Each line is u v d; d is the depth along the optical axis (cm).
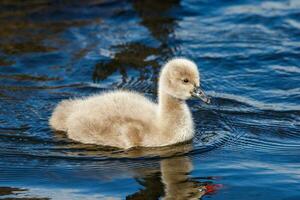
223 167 1270
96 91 1644
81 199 1158
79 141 1414
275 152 1342
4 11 2175
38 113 1528
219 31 2028
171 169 1270
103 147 1387
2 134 1427
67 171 1270
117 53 1875
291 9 2156
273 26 2039
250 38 1961
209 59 1830
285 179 1209
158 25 2089
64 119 1456
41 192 1190
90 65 1795
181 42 1953
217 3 2245
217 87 1675
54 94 1625
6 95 1614
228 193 1160
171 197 1152
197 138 1420
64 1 2242
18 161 1314
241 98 1614
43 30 2038
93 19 2133
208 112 1539
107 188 1195
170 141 1387
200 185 1194
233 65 1792
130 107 1433
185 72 1380
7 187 1212
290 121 1490
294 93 1628
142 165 1292
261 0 2258
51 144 1394
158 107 1434
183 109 1404
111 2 2248
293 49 1867
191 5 2234
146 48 1914
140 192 1173
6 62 1812
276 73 1736
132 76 1738
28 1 2242
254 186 1183
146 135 1380
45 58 1839
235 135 1427
